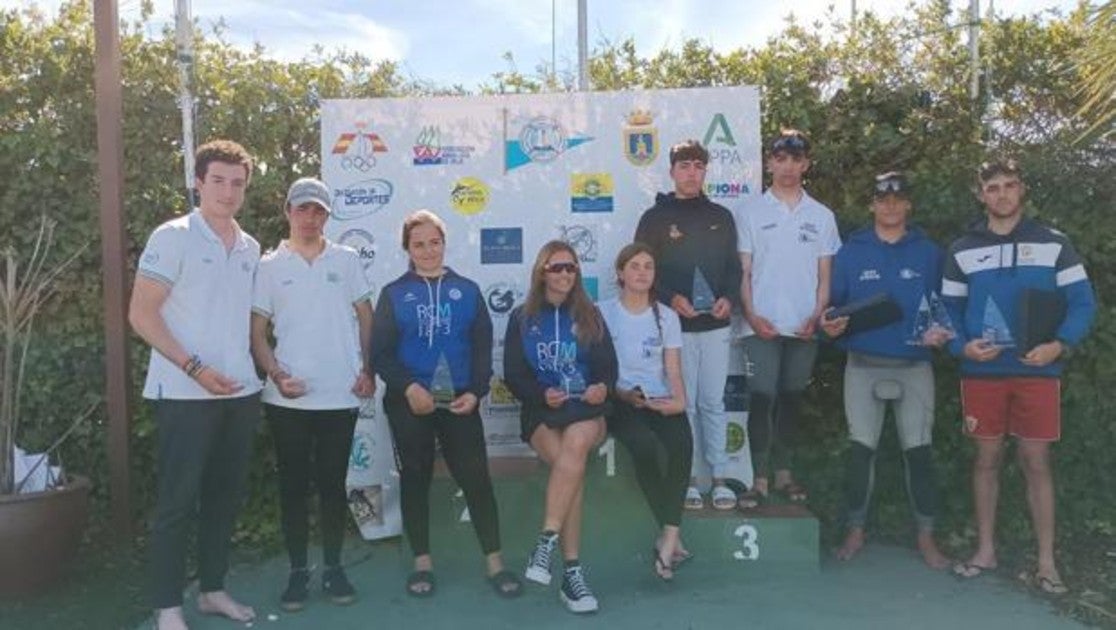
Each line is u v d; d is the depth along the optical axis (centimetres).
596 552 479
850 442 493
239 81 532
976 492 465
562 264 448
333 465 433
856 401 482
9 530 426
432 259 444
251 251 410
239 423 405
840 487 529
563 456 432
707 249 485
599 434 443
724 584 456
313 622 420
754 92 527
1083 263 484
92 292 527
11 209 521
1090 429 499
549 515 432
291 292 418
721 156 529
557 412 440
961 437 513
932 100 541
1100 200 501
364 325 446
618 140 532
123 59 527
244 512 520
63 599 443
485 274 535
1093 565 473
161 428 392
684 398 462
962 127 534
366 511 518
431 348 439
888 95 539
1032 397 440
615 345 471
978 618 416
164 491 392
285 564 492
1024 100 541
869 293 473
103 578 469
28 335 462
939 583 455
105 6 488
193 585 461
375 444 520
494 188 534
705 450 502
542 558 427
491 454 535
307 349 419
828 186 546
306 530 438
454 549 480
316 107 546
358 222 532
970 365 454
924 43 553
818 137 543
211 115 524
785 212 492
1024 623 411
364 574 477
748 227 495
